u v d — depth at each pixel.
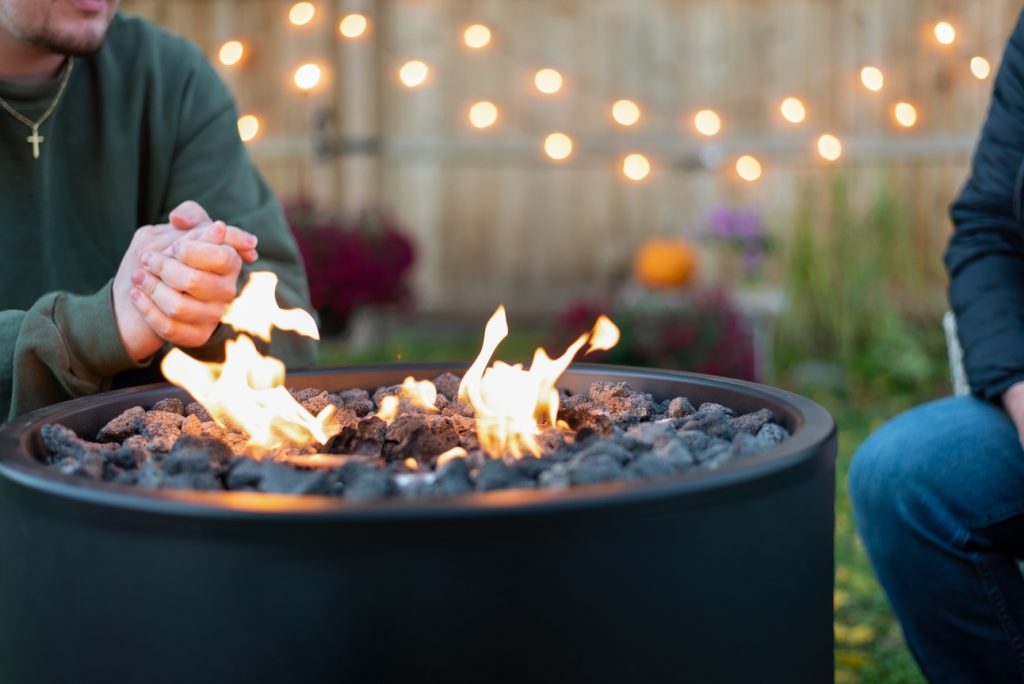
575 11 5.25
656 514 0.81
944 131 5.01
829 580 1.02
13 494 0.89
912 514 1.55
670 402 1.29
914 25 4.99
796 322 4.65
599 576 0.80
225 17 5.22
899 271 4.70
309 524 0.77
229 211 1.68
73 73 1.60
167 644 0.81
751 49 5.18
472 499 0.79
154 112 1.67
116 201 1.64
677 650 0.84
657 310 4.09
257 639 0.79
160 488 0.91
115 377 1.59
